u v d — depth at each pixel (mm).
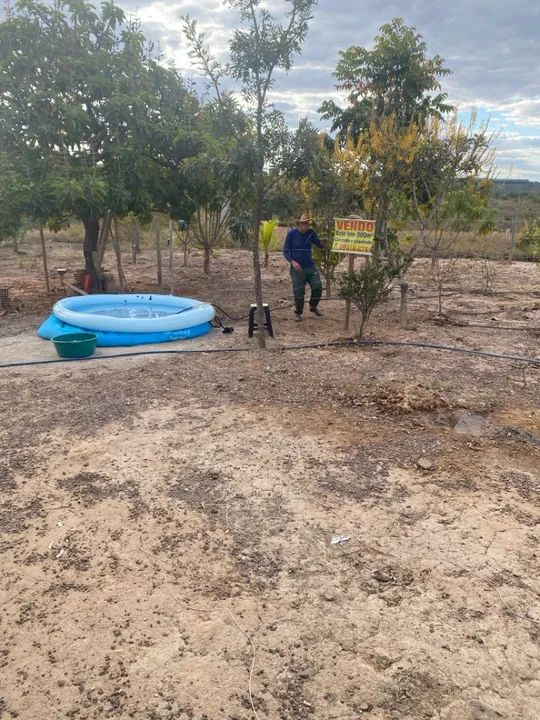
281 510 3674
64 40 10188
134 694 2328
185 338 8250
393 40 12352
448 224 12469
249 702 2283
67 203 9414
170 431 4918
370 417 5199
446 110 13555
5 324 9383
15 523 3543
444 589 2922
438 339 8023
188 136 10336
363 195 8789
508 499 3779
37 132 9789
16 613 2779
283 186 7176
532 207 31281
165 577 3035
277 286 13062
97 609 2805
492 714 2213
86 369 6801
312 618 2730
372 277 7566
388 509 3674
